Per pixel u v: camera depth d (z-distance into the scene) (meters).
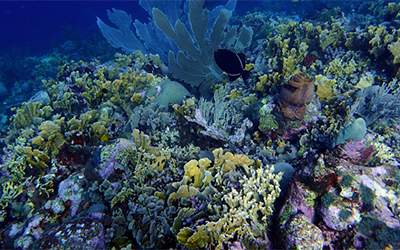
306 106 3.52
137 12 38.28
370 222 2.00
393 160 2.87
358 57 4.86
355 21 6.38
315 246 1.97
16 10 75.56
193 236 2.09
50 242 2.36
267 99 3.86
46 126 3.33
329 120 3.46
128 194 2.84
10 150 4.45
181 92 5.02
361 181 2.17
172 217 2.58
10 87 13.58
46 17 73.25
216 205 2.47
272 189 2.54
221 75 5.54
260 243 2.30
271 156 3.48
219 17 5.05
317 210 2.22
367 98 3.90
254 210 2.45
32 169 3.47
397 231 1.90
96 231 2.48
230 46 5.80
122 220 2.72
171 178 2.98
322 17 6.66
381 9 7.23
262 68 5.29
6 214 3.29
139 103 4.80
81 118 3.63
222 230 2.26
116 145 3.36
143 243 2.46
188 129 3.89
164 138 3.86
